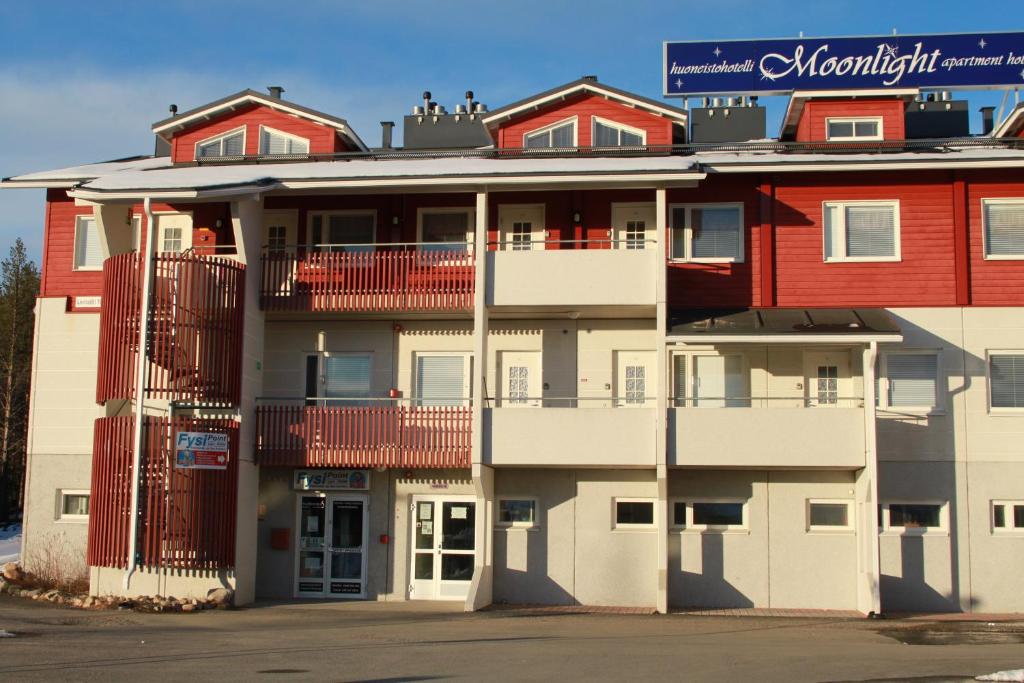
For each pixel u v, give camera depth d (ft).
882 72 91.56
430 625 63.36
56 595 74.54
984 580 75.41
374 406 83.05
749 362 80.12
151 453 72.28
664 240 75.97
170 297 73.31
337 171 79.66
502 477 79.87
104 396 73.77
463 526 81.15
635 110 89.25
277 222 86.58
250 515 77.56
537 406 81.82
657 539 76.43
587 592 78.23
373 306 79.36
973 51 90.58
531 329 82.64
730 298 80.69
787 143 86.22
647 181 75.56
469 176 76.23
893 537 76.07
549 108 90.53
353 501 81.87
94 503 73.46
